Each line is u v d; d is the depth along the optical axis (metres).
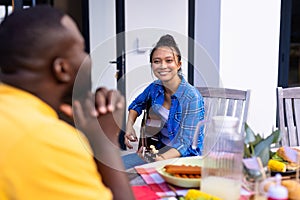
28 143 0.67
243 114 2.18
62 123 0.75
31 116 0.71
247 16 3.45
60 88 0.77
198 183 1.19
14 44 0.73
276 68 3.75
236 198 1.07
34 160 0.67
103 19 4.09
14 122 0.70
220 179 1.09
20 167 0.66
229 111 2.21
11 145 0.67
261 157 1.22
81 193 0.70
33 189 0.67
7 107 0.72
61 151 0.69
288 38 4.15
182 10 3.97
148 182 1.26
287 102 2.19
